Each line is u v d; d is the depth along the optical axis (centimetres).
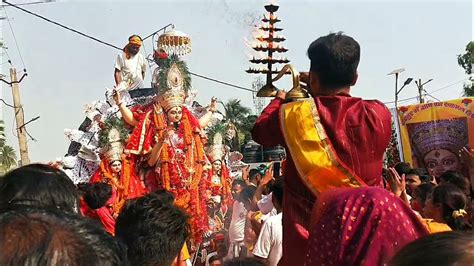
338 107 299
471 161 593
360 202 208
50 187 233
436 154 941
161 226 300
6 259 126
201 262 871
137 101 862
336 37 312
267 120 320
